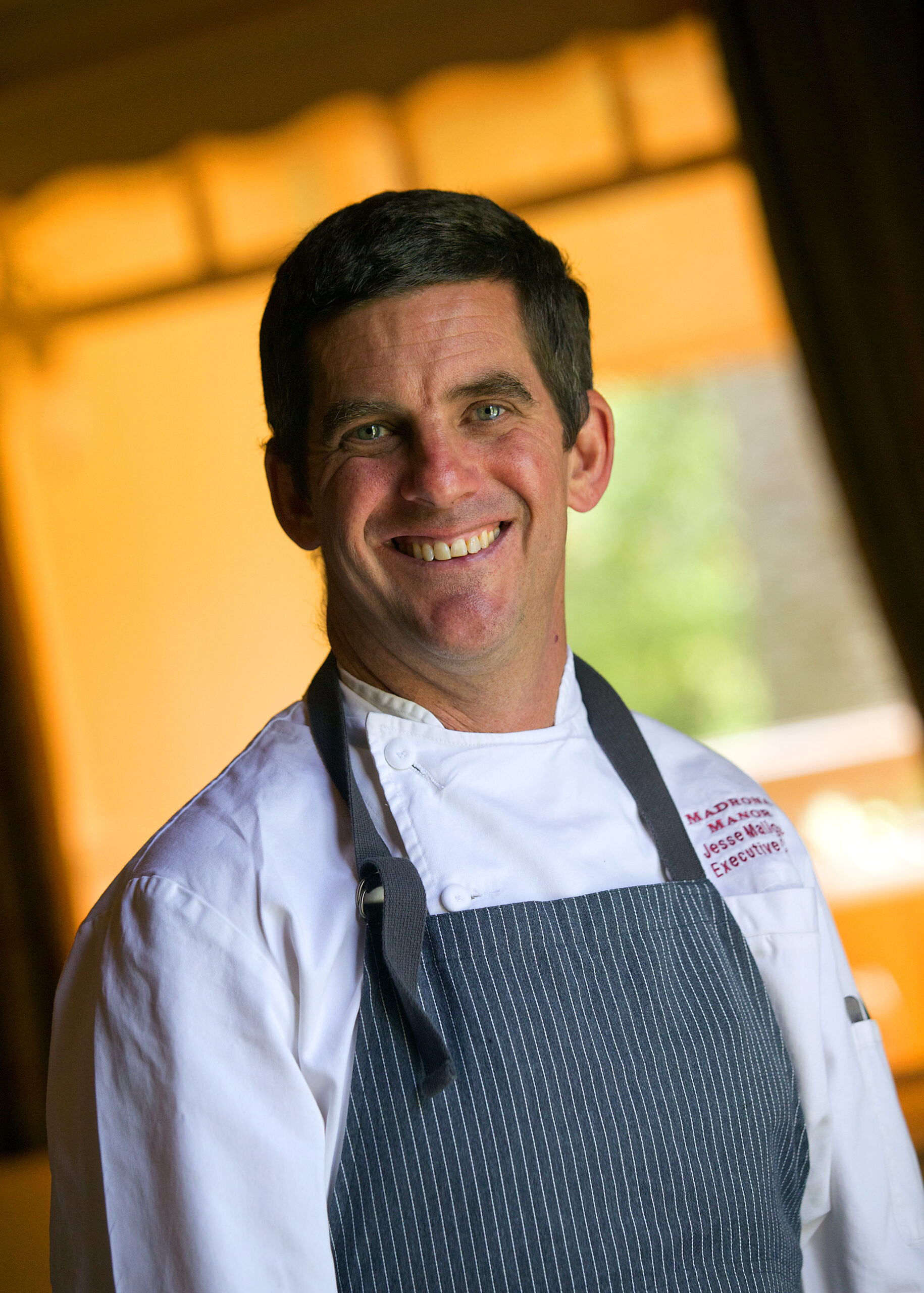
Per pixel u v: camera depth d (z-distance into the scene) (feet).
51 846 17.80
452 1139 3.96
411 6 16.98
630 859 4.83
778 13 16.26
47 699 18.38
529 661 4.81
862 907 19.90
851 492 16.30
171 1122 3.80
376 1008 4.08
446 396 4.46
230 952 3.98
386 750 4.67
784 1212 4.68
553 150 18.25
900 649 16.24
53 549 27.63
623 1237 4.05
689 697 55.16
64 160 17.39
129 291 19.43
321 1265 3.75
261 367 4.96
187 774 28.55
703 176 17.71
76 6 17.06
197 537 28.07
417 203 4.50
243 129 17.24
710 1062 4.35
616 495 55.57
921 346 15.97
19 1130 16.98
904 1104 11.92
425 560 4.53
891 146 15.96
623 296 21.17
